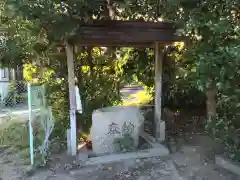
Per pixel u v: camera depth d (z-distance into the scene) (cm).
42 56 562
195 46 362
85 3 402
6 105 991
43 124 470
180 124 659
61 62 573
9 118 749
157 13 503
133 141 484
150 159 452
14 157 481
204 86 306
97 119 468
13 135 583
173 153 476
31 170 420
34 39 484
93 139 471
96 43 471
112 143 473
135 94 1125
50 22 377
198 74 294
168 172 402
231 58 269
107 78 644
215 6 325
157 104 538
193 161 438
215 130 411
